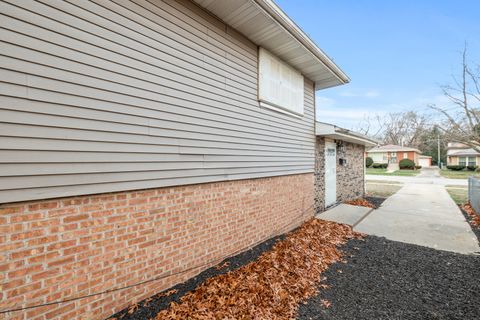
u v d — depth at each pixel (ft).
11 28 6.37
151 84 9.58
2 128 6.23
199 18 11.72
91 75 7.86
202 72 11.81
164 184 10.08
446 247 16.26
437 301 10.11
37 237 6.81
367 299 10.24
